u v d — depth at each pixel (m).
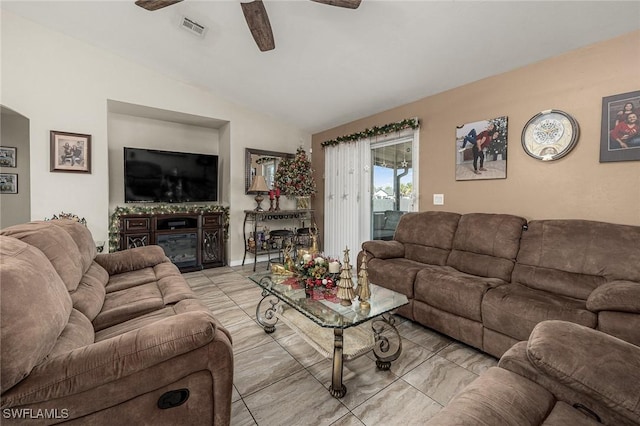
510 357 1.16
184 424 1.13
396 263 2.91
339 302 2.02
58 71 3.33
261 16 2.15
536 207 2.64
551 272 2.20
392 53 2.84
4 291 0.91
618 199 2.21
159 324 1.14
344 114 4.41
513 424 0.85
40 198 3.27
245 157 4.79
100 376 0.98
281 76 3.71
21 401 0.88
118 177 4.28
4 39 3.04
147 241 4.06
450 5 2.19
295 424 1.48
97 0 2.79
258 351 2.18
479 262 2.64
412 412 1.56
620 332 1.50
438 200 3.41
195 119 4.53
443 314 2.34
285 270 2.51
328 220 5.07
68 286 1.57
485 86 2.97
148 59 3.72
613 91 2.20
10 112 3.58
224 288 3.63
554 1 2.01
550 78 2.52
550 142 2.52
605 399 0.86
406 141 3.80
